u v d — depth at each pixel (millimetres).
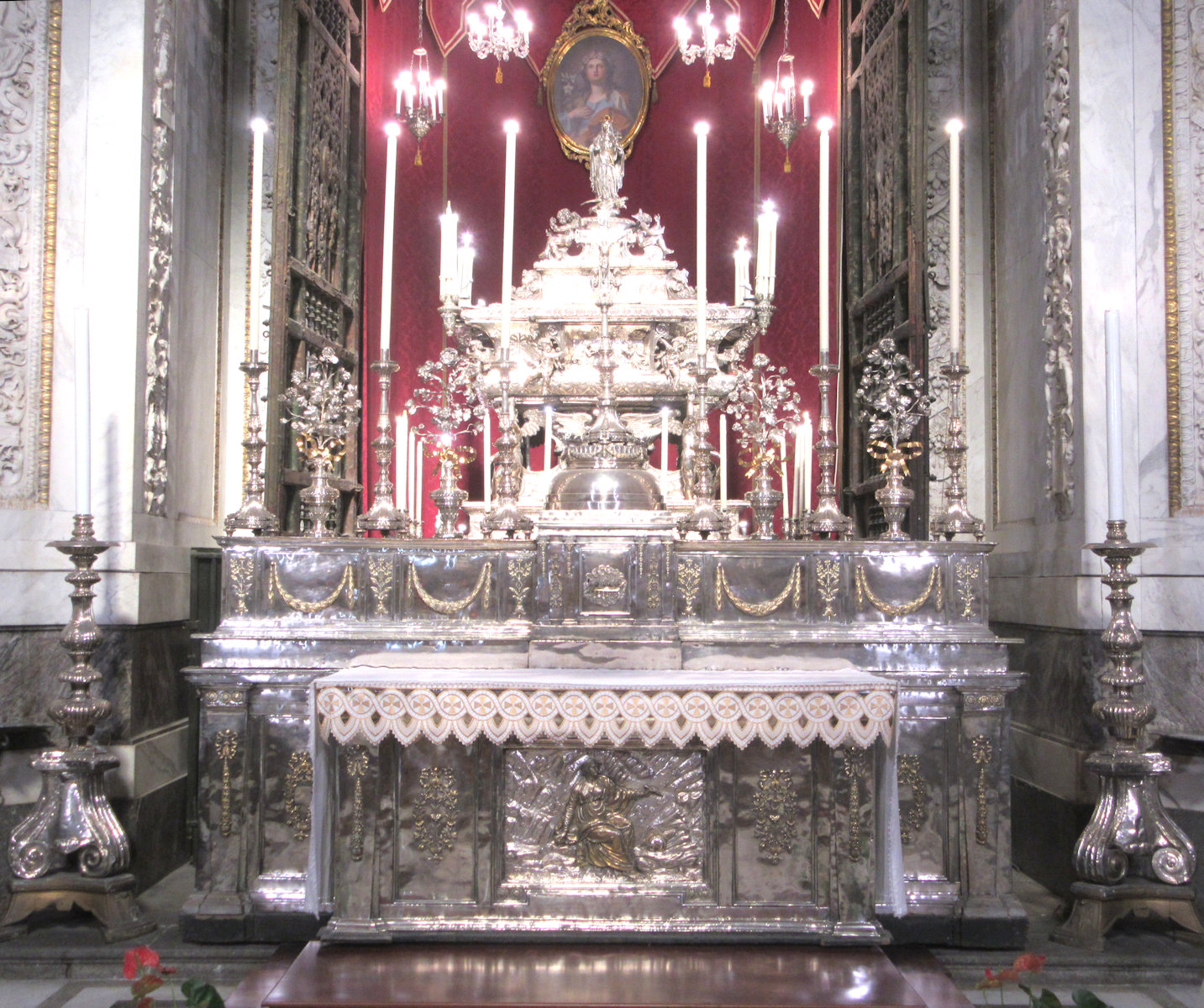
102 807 3900
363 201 6527
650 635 3740
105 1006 3330
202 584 5297
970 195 5730
